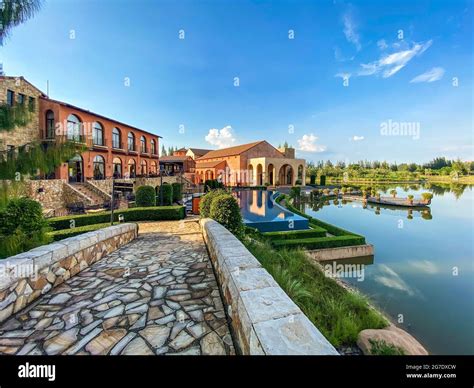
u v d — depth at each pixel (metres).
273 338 1.33
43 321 2.42
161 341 2.09
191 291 3.11
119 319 2.45
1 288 2.38
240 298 1.81
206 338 2.12
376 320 4.24
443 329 4.80
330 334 3.52
